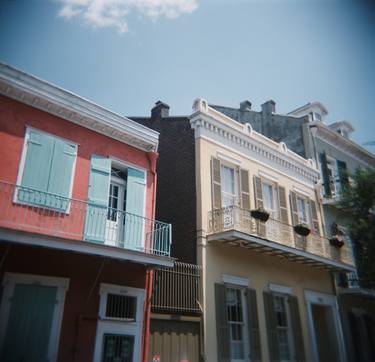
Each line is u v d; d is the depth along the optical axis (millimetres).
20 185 8023
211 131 13305
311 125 18312
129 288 9328
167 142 14117
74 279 8438
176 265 10688
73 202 8797
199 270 11070
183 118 13852
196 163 12547
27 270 7820
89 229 8805
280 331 12805
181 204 12516
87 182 9234
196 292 10766
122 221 9820
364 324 16312
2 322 7223
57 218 8414
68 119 9344
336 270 15867
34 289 7828
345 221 17922
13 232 7004
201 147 12703
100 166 9617
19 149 8242
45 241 7371
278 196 14898
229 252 12047
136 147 10758
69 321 8062
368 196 14930
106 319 8633
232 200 13234
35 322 7625
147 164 10898
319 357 14719
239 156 13977
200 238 11445
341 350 14445
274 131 19844
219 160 13094
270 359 11523
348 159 19922
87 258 8820
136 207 10102
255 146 14688
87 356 8078
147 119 15500
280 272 13586
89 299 8531
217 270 11438
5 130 8133
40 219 8141
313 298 14477
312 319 13984
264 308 12281
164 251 9656
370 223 14664
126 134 10406
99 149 9797
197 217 11797
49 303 7934
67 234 8445
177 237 12148
